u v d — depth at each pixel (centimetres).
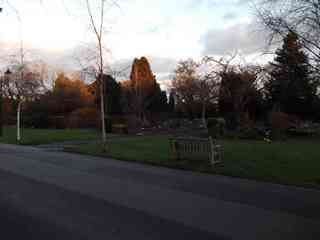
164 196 823
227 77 3184
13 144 2391
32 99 4572
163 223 623
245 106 3638
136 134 3350
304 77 1251
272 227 597
